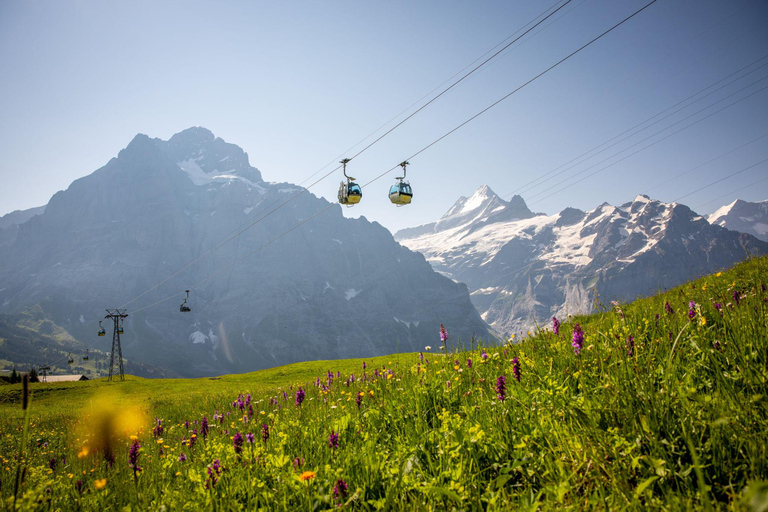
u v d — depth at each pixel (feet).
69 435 59.57
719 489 9.07
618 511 8.64
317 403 30.04
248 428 26.61
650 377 13.58
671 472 9.50
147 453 26.03
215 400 91.91
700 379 13.61
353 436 18.25
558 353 20.72
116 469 20.52
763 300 19.53
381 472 13.23
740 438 9.83
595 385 15.21
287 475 13.87
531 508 9.19
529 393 16.40
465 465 12.30
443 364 27.12
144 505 13.82
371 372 37.78
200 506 12.96
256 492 13.33
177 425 47.44
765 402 10.14
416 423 17.10
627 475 9.91
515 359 18.74
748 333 14.97
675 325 19.45
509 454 12.71
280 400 38.63
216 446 20.29
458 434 13.92
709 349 14.48
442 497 10.82
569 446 11.41
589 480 10.26
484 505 10.60
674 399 12.05
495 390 17.72
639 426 11.39
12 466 31.27
